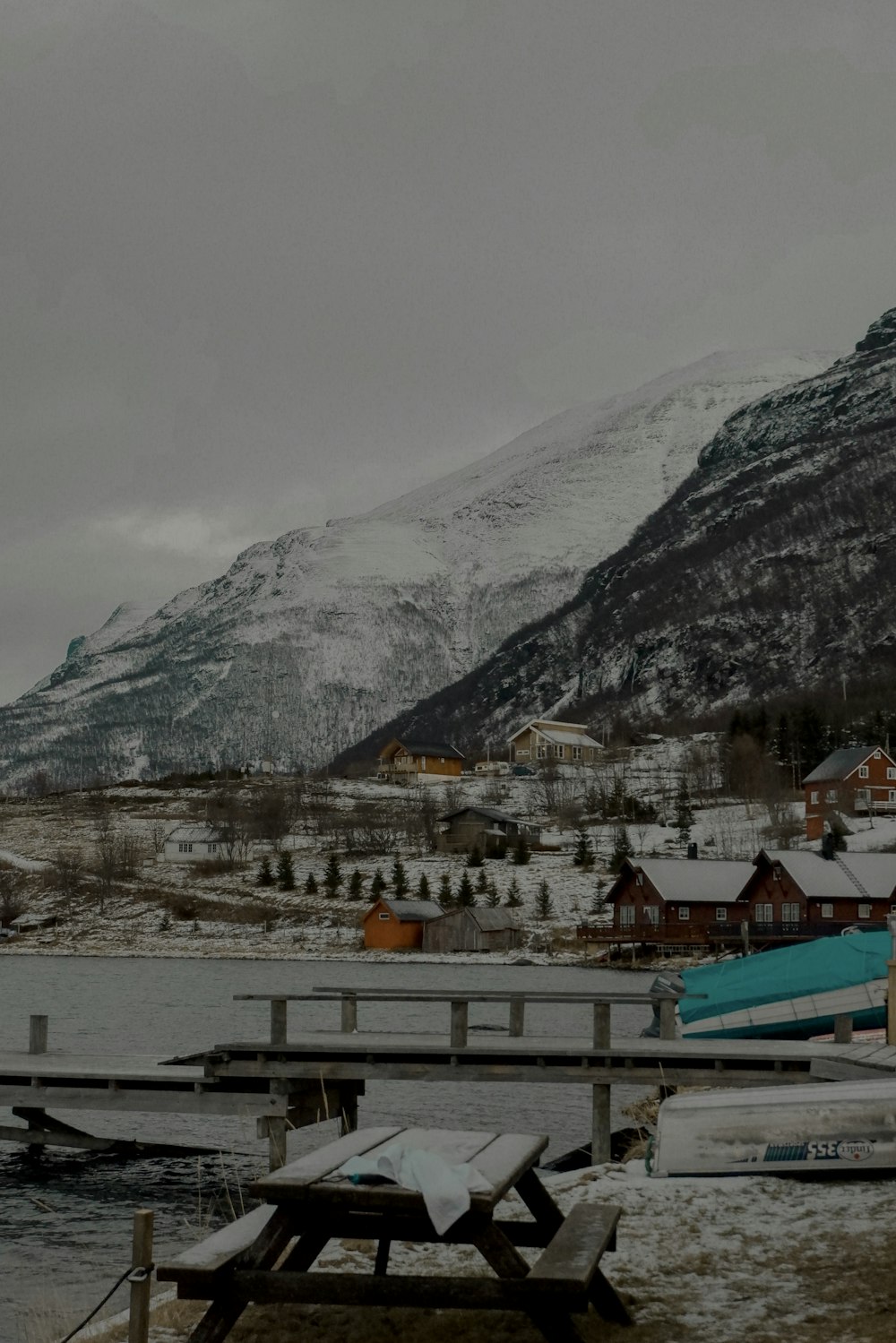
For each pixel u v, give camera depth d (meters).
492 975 88.06
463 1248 12.99
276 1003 28.36
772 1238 12.97
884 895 99.88
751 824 146.62
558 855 137.50
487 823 143.00
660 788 175.38
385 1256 11.08
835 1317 10.49
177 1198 24.67
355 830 151.38
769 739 182.50
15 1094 27.05
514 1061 26.50
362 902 122.94
